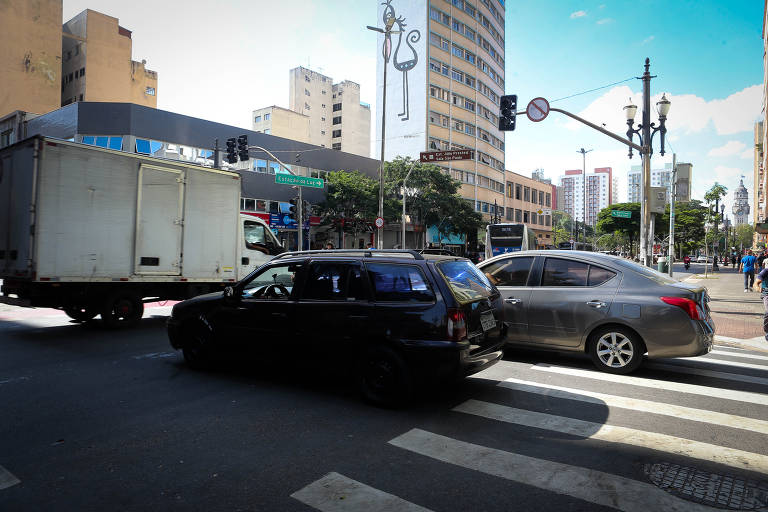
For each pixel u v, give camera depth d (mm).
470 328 4449
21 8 51625
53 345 7379
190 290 9547
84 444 3582
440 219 42344
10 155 7703
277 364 5191
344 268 4914
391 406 4445
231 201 10094
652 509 2672
